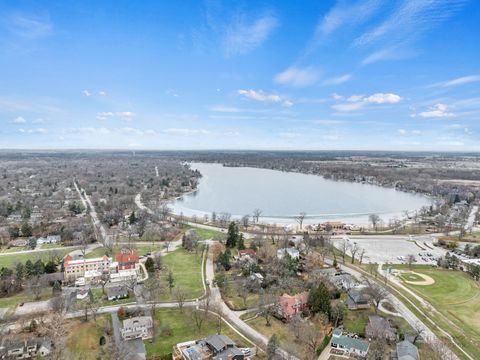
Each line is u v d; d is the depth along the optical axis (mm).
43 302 123375
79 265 146250
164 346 96875
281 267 149500
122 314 111625
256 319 112812
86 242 196625
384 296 122625
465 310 123125
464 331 108812
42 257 170000
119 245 194750
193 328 106562
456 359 94062
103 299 126000
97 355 93062
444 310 122562
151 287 133000
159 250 186500
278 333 103875
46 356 92938
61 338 99062
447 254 174750
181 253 182125
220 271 155875
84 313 115000
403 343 94688
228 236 198125
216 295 130250
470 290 140750
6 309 117938
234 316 114750
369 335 103375
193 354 90000
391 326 109500
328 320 110938
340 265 166000
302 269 156625
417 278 152875
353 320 113688
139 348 93125
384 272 159250
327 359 92250
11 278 136000
